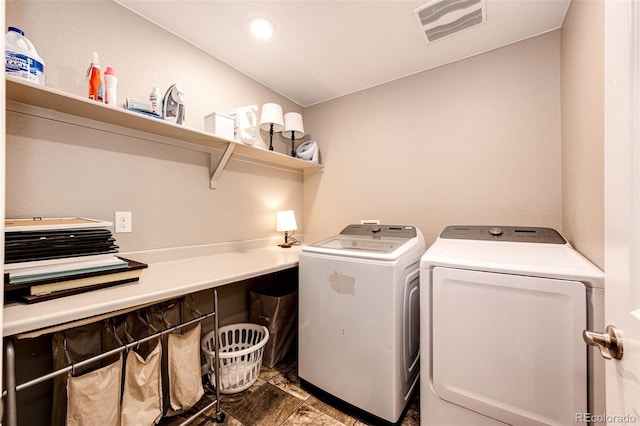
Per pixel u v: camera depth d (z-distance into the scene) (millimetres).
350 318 1427
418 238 1744
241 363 1592
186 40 1793
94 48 1381
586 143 1162
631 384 464
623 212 500
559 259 1118
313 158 2523
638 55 458
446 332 1171
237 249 2115
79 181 1333
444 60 2025
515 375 1032
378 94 2377
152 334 1224
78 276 995
